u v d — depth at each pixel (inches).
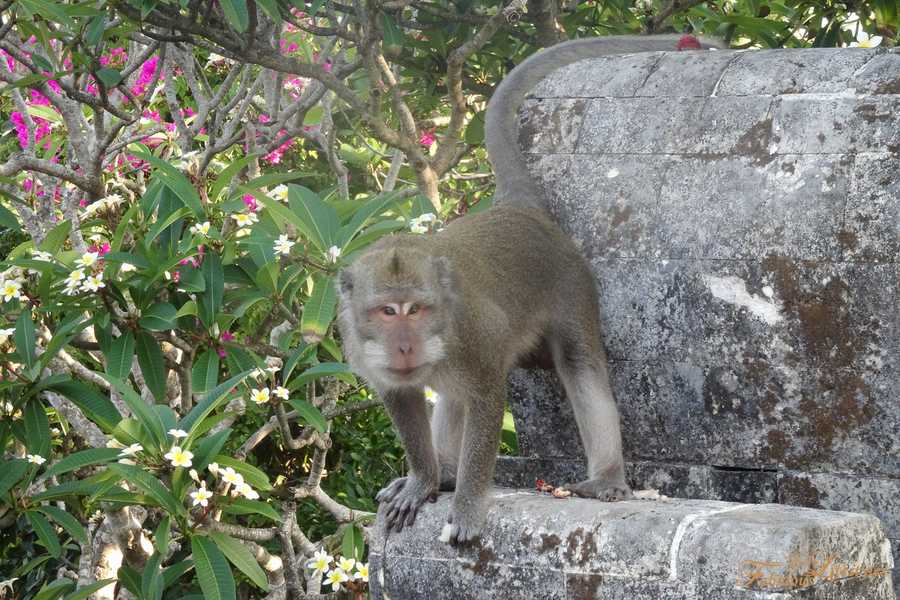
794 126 204.8
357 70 322.0
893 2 292.7
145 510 273.1
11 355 229.1
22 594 325.1
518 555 183.2
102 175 279.0
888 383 195.3
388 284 187.3
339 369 223.3
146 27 289.3
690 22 331.9
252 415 335.0
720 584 161.8
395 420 204.8
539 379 231.8
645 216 216.4
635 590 169.8
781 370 203.9
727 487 211.5
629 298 217.9
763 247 203.5
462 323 193.8
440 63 317.7
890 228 193.5
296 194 237.9
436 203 292.0
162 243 246.5
